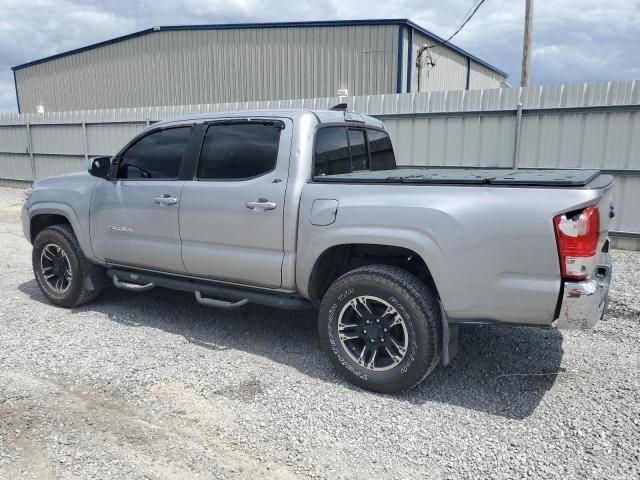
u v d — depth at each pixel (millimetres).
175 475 2674
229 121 4133
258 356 4141
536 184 3045
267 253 3904
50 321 4879
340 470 2729
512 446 2936
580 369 3928
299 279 3805
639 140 7879
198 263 4250
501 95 8867
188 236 4270
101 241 4840
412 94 9797
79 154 16312
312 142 3854
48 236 5184
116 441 2961
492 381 3738
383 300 3420
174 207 4301
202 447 2914
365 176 3729
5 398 3424
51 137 16906
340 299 3578
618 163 8086
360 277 3486
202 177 4230
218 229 4082
